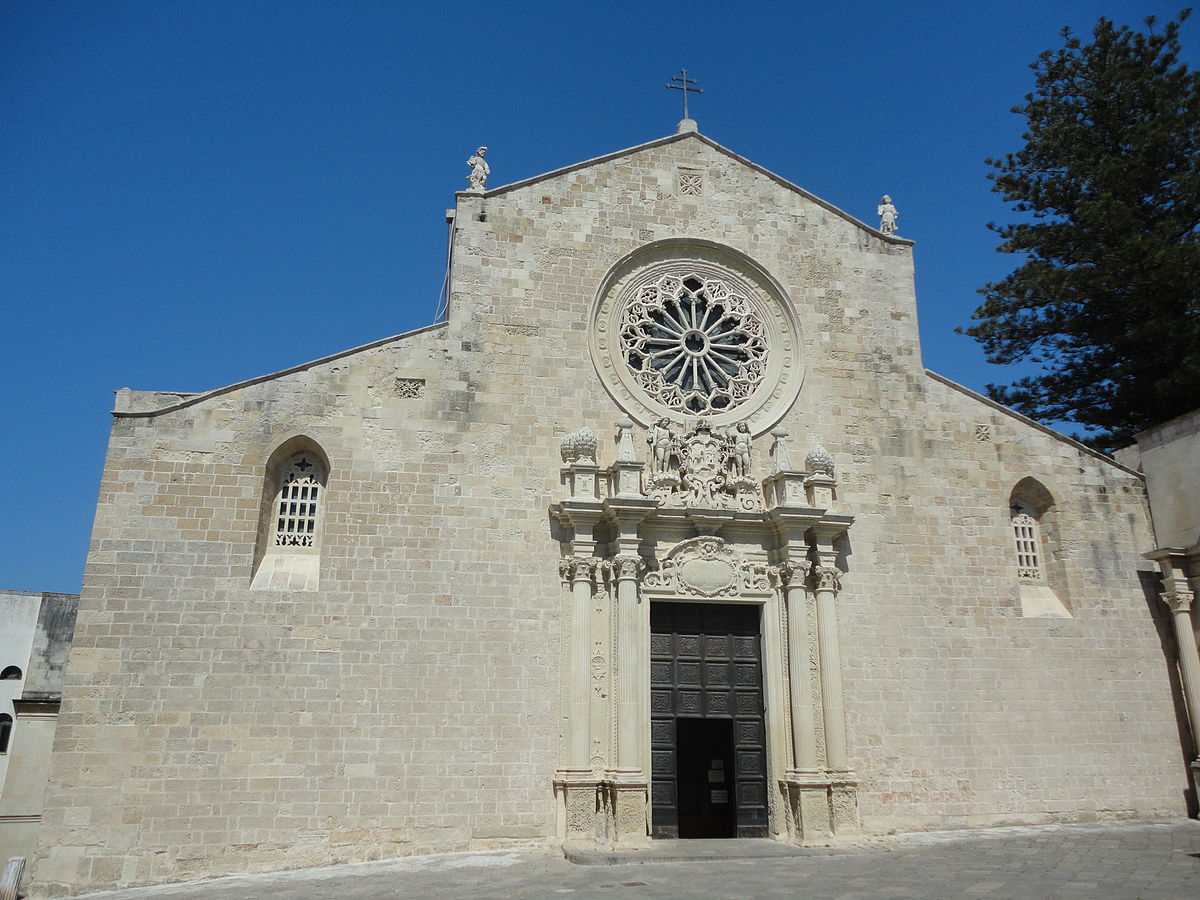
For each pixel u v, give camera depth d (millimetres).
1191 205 38188
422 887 17641
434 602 23359
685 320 28359
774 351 28516
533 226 27344
